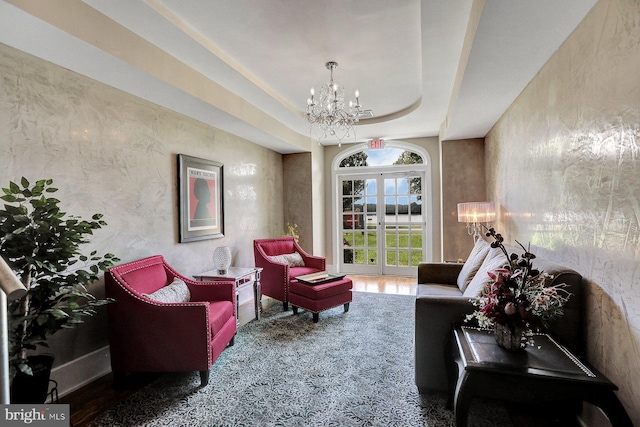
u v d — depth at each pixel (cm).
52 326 172
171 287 264
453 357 191
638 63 128
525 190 275
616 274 146
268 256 418
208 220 376
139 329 219
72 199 228
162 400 205
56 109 219
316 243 573
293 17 221
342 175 611
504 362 147
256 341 293
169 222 320
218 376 233
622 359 142
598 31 157
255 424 180
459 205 396
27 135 203
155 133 304
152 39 233
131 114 278
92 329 240
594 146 163
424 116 429
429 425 177
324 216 613
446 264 327
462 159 470
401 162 592
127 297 219
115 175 262
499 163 369
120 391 217
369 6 209
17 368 156
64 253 174
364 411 190
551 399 136
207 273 345
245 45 258
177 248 331
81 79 236
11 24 170
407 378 227
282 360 256
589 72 166
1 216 159
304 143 533
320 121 354
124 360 221
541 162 236
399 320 346
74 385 224
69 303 175
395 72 314
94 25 195
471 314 193
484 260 272
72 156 229
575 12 167
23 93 201
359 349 275
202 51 252
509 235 330
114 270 226
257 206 491
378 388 215
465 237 472
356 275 589
